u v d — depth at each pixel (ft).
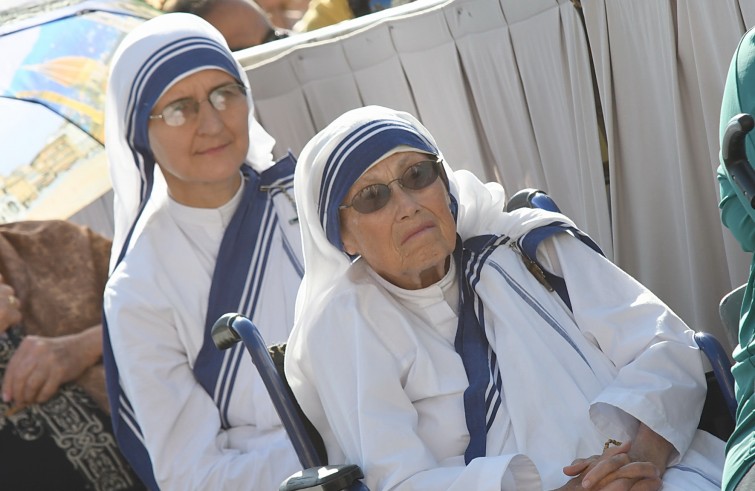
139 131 41.91
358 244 32.04
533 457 30.30
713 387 31.14
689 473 29.30
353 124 31.68
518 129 46.96
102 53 50.49
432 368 31.78
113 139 43.14
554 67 45.11
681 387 30.22
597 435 30.40
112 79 42.68
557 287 33.22
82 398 44.83
